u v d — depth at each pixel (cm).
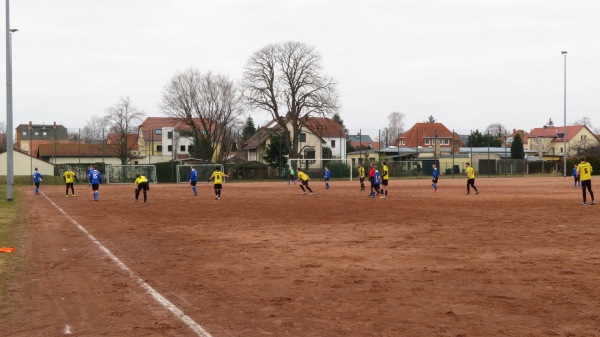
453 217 2050
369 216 2127
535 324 680
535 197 3203
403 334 645
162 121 11825
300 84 7238
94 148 8544
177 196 3712
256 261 1141
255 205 2783
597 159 7581
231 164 7400
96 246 1369
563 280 932
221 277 980
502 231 1611
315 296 834
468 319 704
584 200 2588
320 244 1386
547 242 1380
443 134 11575
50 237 1546
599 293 838
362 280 946
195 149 8944
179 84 8019
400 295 835
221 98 8156
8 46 3167
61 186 5769
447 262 1112
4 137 11919
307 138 9131
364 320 703
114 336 643
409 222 1891
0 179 6353
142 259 1173
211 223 1917
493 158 8700
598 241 1392
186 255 1224
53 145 8381
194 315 731
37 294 855
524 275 976
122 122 8019
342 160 7262
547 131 12825
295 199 3256
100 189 4931
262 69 7238
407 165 7831
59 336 645
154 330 666
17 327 681
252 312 745
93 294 854
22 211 2472
